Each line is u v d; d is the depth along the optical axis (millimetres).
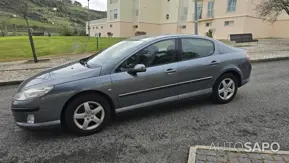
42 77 3348
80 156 2781
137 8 37531
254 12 24016
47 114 3057
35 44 19359
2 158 2750
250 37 18094
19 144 3090
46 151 2904
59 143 3104
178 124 3631
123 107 3545
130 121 3785
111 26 39875
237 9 24516
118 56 3623
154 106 3816
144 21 37781
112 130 3471
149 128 3510
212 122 3682
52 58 12203
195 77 4090
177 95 3979
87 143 3098
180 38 4051
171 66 3832
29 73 8266
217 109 4258
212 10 27844
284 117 3826
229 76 4531
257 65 9477
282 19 24625
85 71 3355
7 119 3980
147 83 3625
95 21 46656
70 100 3176
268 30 25547
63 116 3203
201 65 4125
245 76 4758
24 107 3006
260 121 3684
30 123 3045
